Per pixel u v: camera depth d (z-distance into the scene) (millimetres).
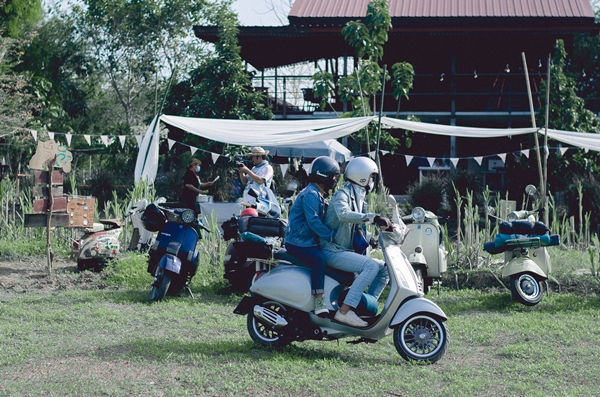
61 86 29328
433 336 5918
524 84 24531
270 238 6754
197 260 8695
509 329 7172
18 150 22594
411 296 5867
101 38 31469
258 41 23656
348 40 16688
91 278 9734
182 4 30734
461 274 10023
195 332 6914
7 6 24250
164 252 8516
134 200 11789
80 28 31359
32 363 5648
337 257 5953
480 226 16094
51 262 10188
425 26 22688
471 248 10539
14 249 11820
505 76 24000
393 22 22703
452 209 18281
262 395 4914
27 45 26828
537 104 24422
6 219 13250
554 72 19875
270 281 6176
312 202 5918
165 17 30906
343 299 6043
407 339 5973
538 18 22219
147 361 5723
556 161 18688
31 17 25172
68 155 10281
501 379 5398
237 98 21469
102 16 30828
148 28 30797
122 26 30688
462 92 23062
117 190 20953
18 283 9375
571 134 11781
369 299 6082
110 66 31438
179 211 8547
